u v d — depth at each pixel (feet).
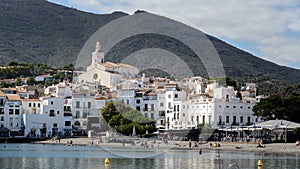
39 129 531.50
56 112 529.04
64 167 222.07
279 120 454.40
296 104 533.55
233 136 453.58
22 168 222.07
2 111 543.39
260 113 532.32
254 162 265.95
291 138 444.55
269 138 458.91
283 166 245.45
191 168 216.54
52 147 396.57
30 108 555.28
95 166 221.25
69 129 517.14
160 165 224.94
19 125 548.31
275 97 543.80
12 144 459.32
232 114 521.65
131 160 249.75
